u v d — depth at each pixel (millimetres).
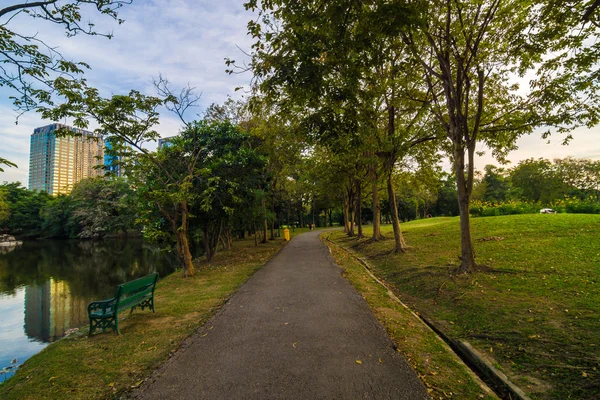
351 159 16359
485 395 3557
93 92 9844
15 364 7215
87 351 4988
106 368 4383
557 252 9312
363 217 70438
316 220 77625
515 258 9406
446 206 65562
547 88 9047
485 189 58062
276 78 5316
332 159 18875
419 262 11438
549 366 4375
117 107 10391
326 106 6371
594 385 3820
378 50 5750
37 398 3656
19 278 19969
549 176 48906
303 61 5309
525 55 8430
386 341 4980
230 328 5719
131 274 20438
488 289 7430
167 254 30672
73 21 6340
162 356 4738
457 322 6387
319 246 22281
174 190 12086
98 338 5566
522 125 9820
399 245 14320
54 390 3814
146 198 12070
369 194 30141
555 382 4070
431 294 8203
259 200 21062
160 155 12555
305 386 3666
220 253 21250
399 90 11461
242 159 16047
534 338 5074
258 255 18188
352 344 4867
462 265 9070
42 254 35594
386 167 13523
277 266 13156
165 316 6812
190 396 3525
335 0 4902
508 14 8516
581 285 6645
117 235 60938
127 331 5887
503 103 11125
